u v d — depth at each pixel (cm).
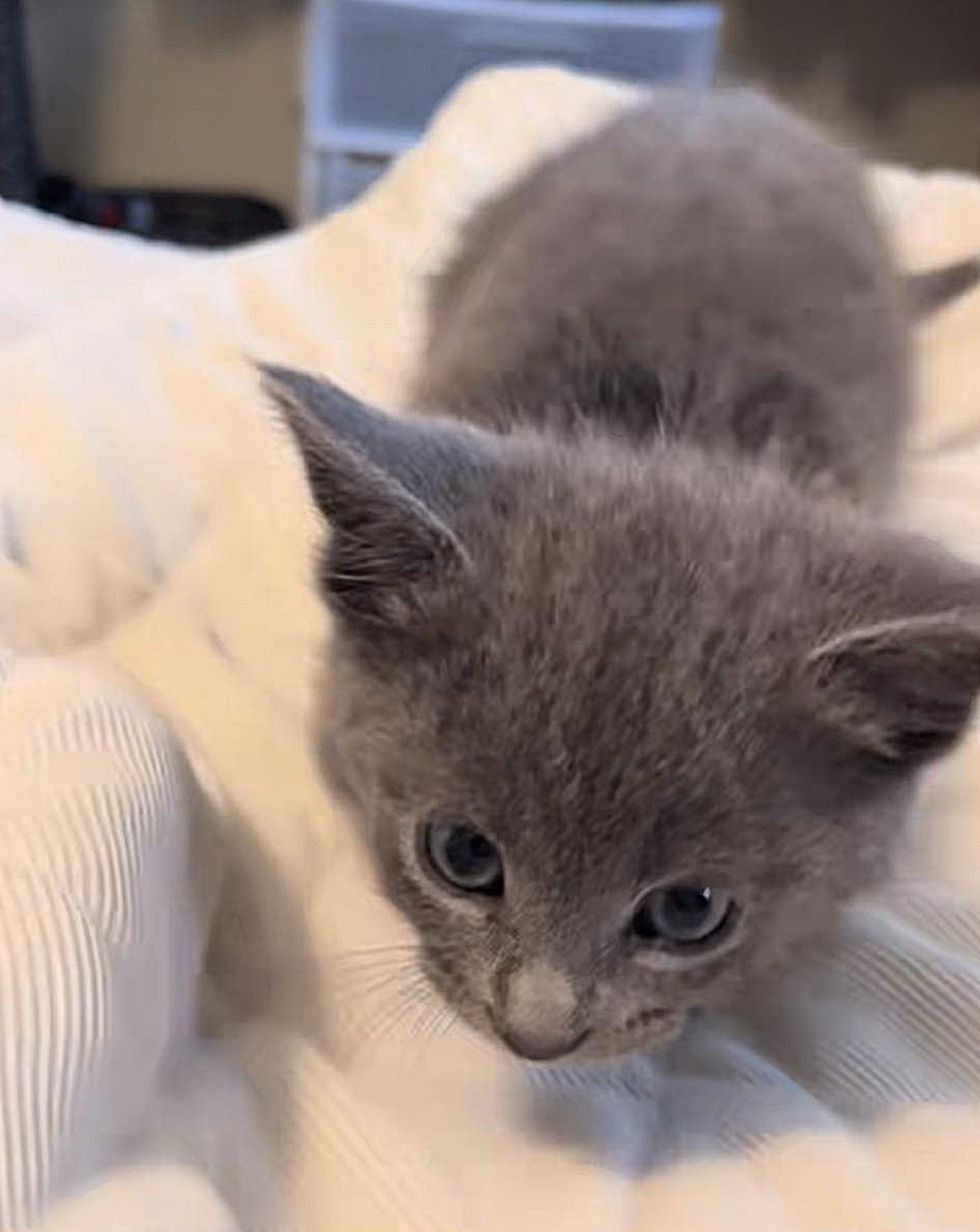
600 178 22
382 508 14
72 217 44
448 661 14
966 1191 15
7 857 14
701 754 14
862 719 14
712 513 15
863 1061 16
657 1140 16
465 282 24
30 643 20
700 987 15
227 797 18
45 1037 13
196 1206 13
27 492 21
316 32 39
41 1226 12
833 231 22
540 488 15
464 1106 16
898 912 17
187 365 23
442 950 15
